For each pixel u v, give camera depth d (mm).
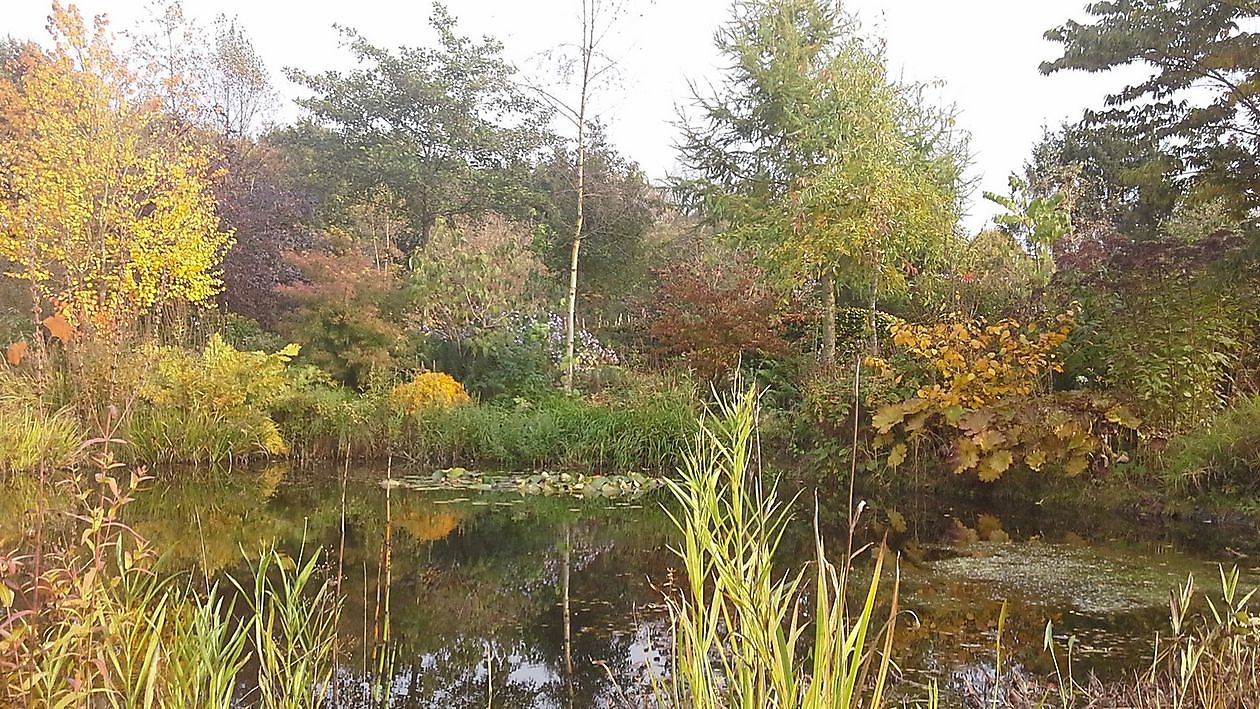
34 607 2764
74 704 2525
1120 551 6305
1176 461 7406
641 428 10781
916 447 8953
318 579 5574
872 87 13281
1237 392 7969
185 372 10633
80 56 12773
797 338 13797
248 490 9180
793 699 1578
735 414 1864
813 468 9414
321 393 11812
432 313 14219
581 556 6520
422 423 11375
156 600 4152
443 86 24594
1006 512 7945
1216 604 4867
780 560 6027
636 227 20750
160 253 13188
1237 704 3043
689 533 1895
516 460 11086
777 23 13906
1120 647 4168
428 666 4047
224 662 2521
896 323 9898
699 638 1842
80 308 11523
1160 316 8125
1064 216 13102
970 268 12586
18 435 8086
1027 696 3477
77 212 12492
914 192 12500
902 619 4660
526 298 15523
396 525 7660
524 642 4414
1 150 12648
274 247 18484
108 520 2883
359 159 23594
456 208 23734
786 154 14109
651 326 13438
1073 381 9344
